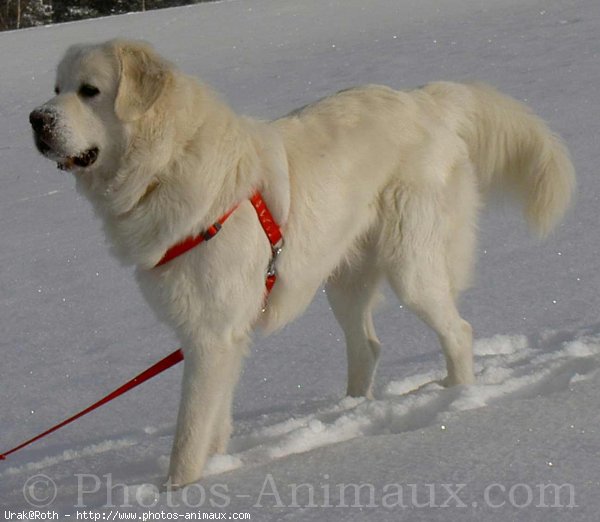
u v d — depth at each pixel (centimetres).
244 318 386
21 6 3988
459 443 343
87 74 377
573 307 512
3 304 643
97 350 552
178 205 369
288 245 404
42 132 369
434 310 452
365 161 433
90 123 378
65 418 474
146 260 376
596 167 719
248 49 1708
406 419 399
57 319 606
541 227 507
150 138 371
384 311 558
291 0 2367
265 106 1141
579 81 990
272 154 396
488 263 590
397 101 457
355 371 458
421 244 446
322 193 416
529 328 496
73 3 4081
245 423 433
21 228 820
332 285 464
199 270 373
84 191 396
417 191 443
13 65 1834
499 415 363
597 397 366
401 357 499
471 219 470
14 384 518
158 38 1980
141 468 398
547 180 494
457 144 467
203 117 376
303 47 1642
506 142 492
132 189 375
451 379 449
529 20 1503
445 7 1892
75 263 711
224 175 374
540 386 409
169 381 506
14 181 991
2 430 470
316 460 352
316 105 443
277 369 496
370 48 1504
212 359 381
